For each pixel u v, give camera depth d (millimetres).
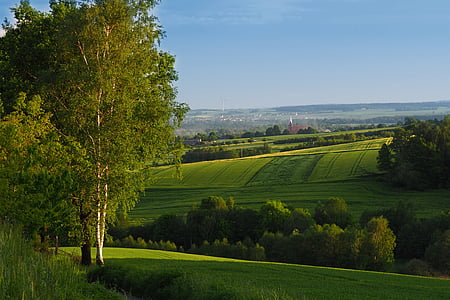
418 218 86688
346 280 35875
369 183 127438
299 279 33719
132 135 29828
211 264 41000
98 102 28078
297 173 145125
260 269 39062
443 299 27984
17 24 35406
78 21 28906
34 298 9906
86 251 29922
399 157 134000
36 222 17250
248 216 97750
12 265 10961
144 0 30672
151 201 123438
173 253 54656
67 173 19547
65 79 28734
